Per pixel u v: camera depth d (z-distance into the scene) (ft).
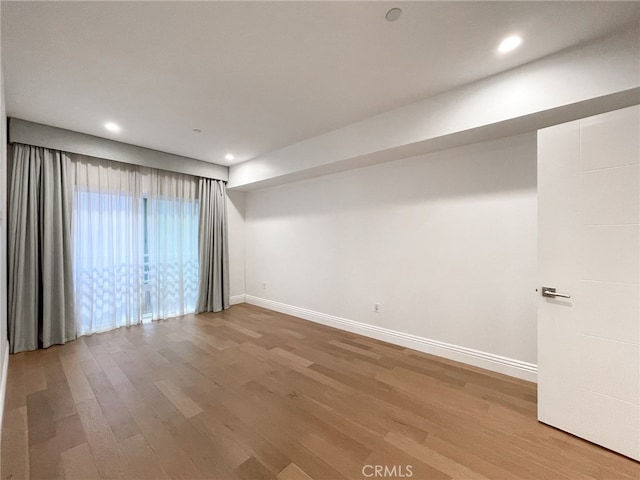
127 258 12.66
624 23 5.39
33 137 9.78
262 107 8.86
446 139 8.37
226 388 7.46
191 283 15.12
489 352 8.58
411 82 7.50
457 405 6.70
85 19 5.23
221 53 6.29
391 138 9.14
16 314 9.61
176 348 10.18
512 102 6.89
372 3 4.96
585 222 5.56
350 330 12.12
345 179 12.32
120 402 6.81
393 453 5.21
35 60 6.43
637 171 5.06
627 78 5.53
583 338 5.59
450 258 9.36
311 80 7.38
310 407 6.62
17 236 9.72
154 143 12.10
